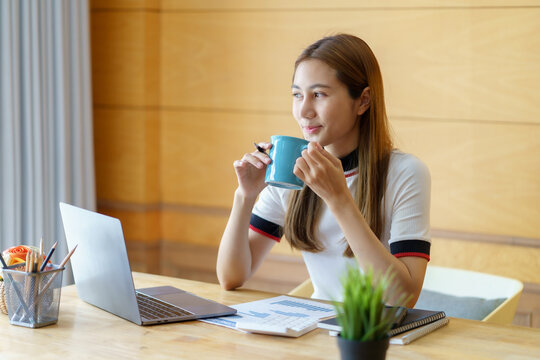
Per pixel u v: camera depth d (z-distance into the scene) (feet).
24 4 9.82
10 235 9.75
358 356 3.35
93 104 11.50
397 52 9.59
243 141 10.72
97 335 4.51
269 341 4.40
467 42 9.19
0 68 9.60
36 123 10.09
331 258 6.24
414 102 9.56
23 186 10.10
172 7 11.03
